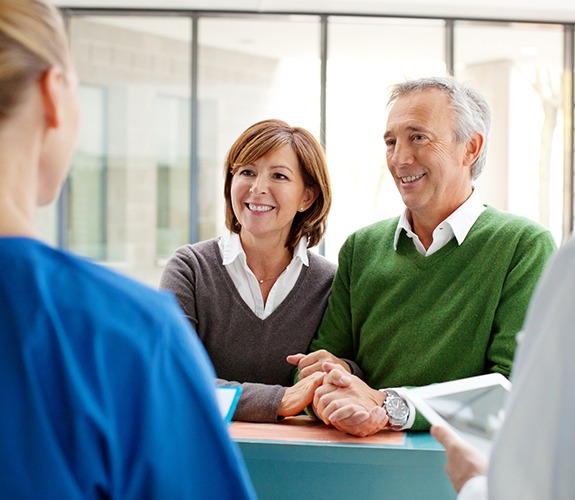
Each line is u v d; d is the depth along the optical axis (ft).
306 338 5.95
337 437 4.55
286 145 5.79
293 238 6.08
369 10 18.44
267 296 6.02
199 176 19.25
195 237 19.33
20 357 1.85
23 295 1.90
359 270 5.94
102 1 18.29
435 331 5.41
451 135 5.47
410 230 5.67
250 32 18.97
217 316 5.92
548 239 5.36
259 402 5.01
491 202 19.51
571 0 17.92
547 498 2.18
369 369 5.72
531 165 19.43
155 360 1.97
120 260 19.43
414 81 5.71
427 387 4.23
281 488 4.45
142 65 19.07
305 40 19.01
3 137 1.99
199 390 2.04
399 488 4.38
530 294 5.18
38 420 1.82
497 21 19.12
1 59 1.93
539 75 19.33
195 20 18.89
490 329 5.30
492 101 19.31
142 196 19.30
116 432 1.88
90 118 19.17
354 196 18.97
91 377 1.88
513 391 2.24
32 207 2.06
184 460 1.99
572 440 2.14
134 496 1.90
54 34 2.04
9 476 1.79
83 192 19.31
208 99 19.10
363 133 19.07
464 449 2.84
